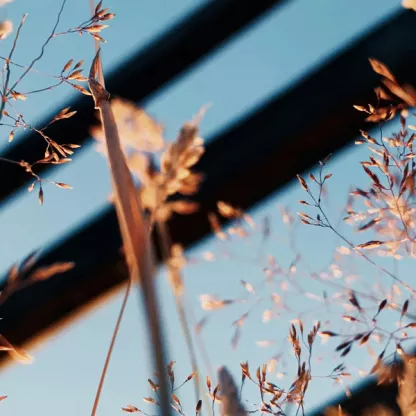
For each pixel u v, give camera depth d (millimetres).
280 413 132
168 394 101
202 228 234
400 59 221
